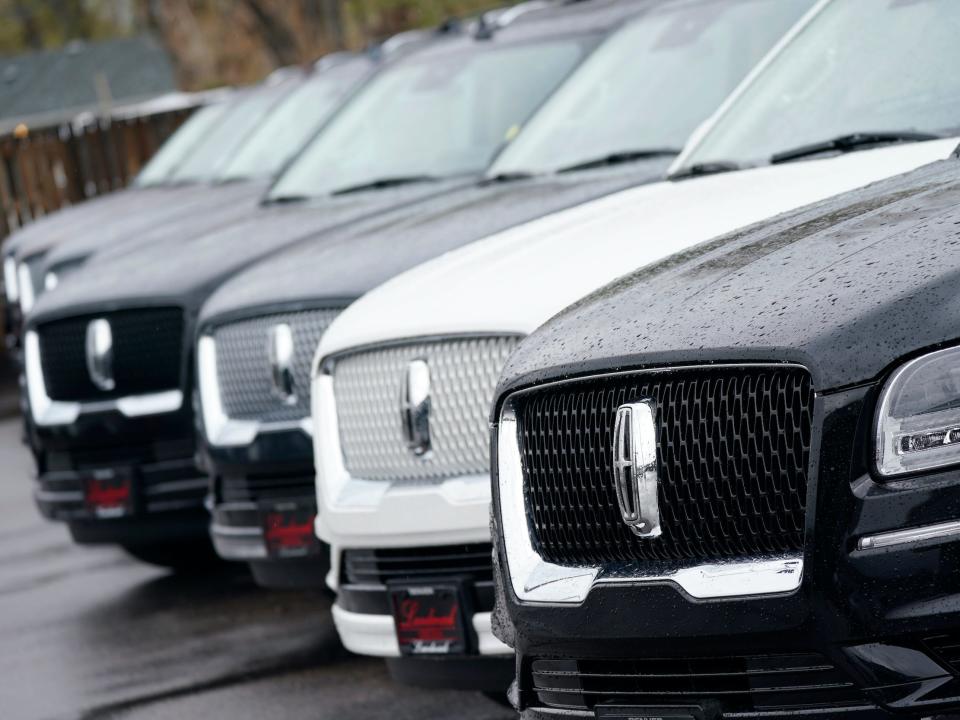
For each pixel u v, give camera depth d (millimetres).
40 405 18953
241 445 14883
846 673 6852
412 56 22062
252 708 14258
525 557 8195
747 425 7230
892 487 6672
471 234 13836
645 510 7508
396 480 11539
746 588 7117
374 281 13828
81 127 53125
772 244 8430
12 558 22453
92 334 18391
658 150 15297
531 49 20203
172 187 32781
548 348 8312
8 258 32062
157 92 141500
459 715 13281
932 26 11875
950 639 6602
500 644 11148
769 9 16094
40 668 16703
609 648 7660
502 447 8367
